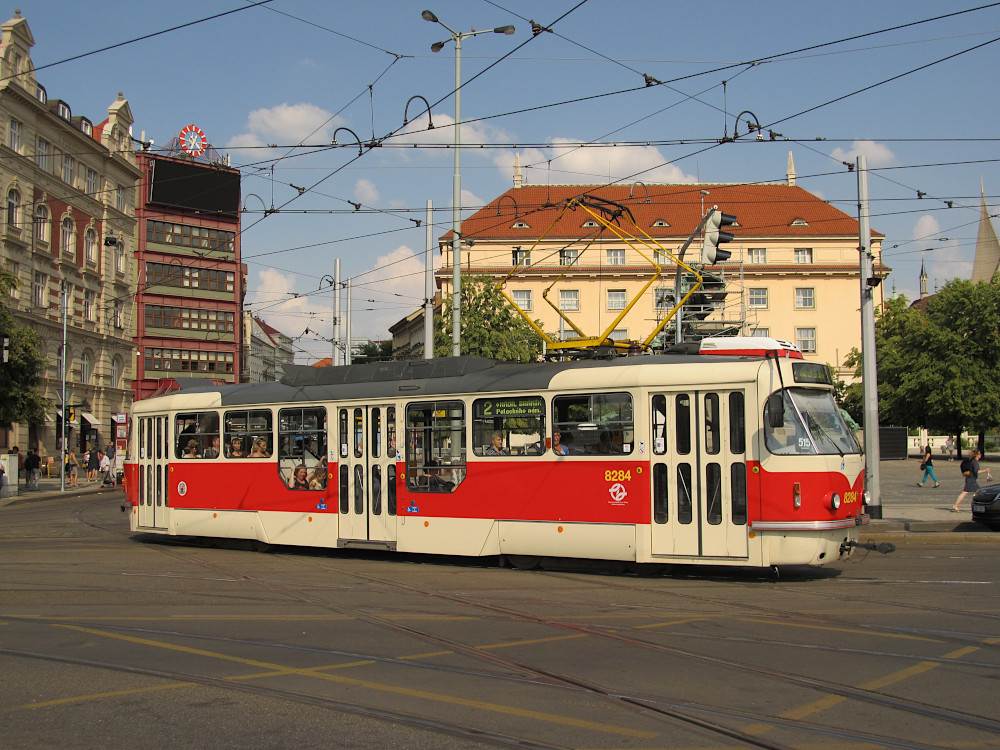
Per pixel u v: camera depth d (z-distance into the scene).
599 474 13.01
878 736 5.87
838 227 64.19
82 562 15.14
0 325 37.16
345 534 15.38
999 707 6.46
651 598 11.16
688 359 12.79
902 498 27.47
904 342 55.22
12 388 37.44
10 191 45.84
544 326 60.97
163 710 6.50
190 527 17.61
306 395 16.09
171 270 65.31
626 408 12.89
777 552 11.91
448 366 14.84
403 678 7.34
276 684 7.16
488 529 13.90
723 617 9.84
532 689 7.00
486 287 31.45
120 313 58.94
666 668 7.62
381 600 11.19
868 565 14.27
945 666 7.63
